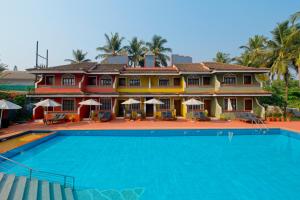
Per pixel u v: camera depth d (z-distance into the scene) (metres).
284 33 29.33
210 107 28.48
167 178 9.46
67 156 12.61
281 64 27.84
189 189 8.38
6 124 19.14
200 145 15.32
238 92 25.97
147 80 28.94
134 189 8.38
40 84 25.59
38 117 24.84
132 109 28.00
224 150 14.04
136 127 19.62
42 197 6.93
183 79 27.67
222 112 25.47
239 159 12.14
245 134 18.70
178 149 14.27
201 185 8.74
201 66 30.20
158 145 15.27
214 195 7.88
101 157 12.48
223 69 25.89
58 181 8.99
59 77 25.89
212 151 13.81
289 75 29.98
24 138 15.46
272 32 30.80
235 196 7.79
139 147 14.73
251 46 39.97
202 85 27.66
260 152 13.61
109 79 27.58
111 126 20.31
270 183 8.91
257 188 8.45
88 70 26.56
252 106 26.78
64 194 7.70
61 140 16.45
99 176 9.66
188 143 15.88
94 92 26.02
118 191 8.22
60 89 25.48
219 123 22.53
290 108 30.89
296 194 7.91
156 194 7.98
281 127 19.39
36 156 12.55
